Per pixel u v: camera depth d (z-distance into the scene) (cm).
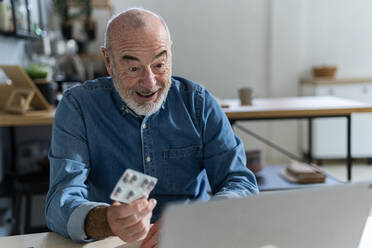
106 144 111
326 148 404
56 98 246
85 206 85
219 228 53
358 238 61
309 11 438
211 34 438
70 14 367
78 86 115
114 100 113
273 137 437
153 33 99
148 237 80
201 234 52
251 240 55
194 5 434
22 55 282
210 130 117
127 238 76
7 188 217
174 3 432
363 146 405
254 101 274
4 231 226
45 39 303
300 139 436
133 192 62
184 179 116
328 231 59
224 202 52
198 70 442
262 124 443
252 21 438
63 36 357
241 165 115
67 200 91
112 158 112
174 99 116
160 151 114
